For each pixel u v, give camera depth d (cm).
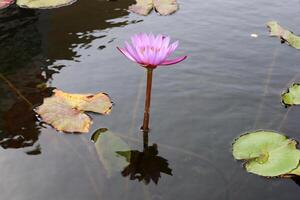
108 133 174
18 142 170
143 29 262
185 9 295
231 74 217
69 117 182
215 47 243
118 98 196
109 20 277
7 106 190
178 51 237
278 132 177
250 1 312
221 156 164
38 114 185
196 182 152
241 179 154
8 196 144
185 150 167
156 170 157
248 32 263
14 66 222
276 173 154
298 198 145
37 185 149
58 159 161
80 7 297
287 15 290
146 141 171
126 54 158
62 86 204
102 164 159
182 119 184
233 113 188
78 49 239
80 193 146
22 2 299
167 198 145
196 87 205
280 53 240
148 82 166
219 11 293
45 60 227
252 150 165
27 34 257
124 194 146
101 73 215
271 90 205
